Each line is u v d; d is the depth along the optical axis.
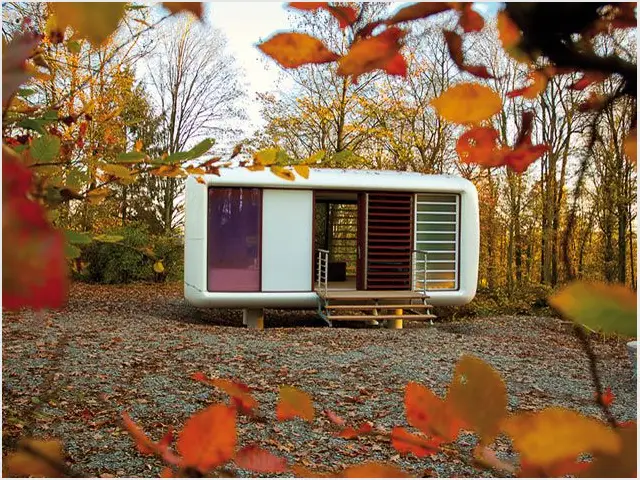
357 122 14.62
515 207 14.43
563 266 0.34
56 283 0.19
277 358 7.73
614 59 0.34
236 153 1.22
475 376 0.36
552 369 7.55
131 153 1.05
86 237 0.86
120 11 0.27
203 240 10.53
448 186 11.43
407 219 11.50
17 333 7.79
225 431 0.44
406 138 13.52
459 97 0.36
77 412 5.00
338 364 7.54
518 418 0.34
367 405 5.78
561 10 0.34
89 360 6.95
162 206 18.09
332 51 0.38
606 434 0.31
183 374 6.66
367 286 11.34
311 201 11.00
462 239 11.64
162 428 4.86
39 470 0.42
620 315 0.26
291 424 4.97
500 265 15.48
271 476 2.70
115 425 4.78
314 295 11.11
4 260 0.19
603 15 0.34
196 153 1.03
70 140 1.25
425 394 0.38
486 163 0.43
